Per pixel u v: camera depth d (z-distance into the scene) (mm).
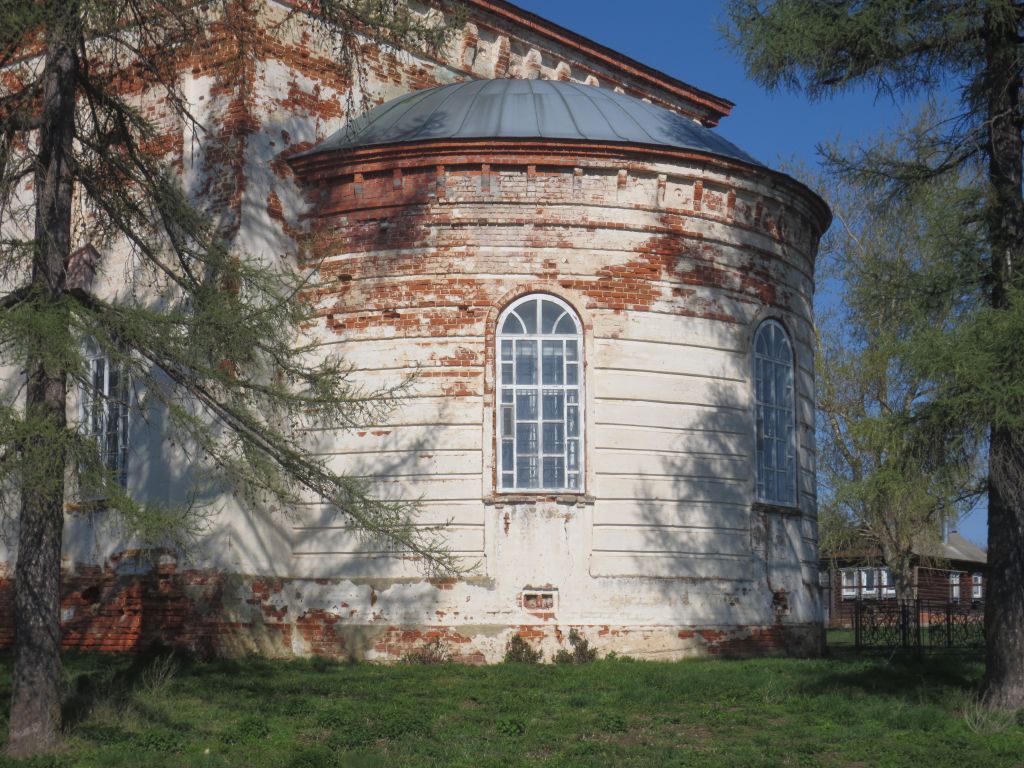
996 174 15680
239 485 19906
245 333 13984
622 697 16125
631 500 20906
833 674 17734
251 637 20438
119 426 21844
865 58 16484
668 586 20906
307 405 14742
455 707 15297
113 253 22016
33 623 12961
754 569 21891
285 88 22250
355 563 20781
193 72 22016
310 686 16938
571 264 21219
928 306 15461
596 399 20969
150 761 12094
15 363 12375
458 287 21078
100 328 13102
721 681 17125
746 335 22312
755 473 22141
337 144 22062
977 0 15453
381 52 24594
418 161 21266
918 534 34969
